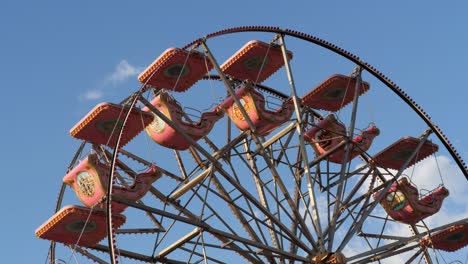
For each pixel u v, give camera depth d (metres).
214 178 46.50
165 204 45.50
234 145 46.62
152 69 47.06
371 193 49.31
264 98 48.00
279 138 48.44
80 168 45.56
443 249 51.09
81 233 44.62
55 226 45.16
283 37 48.69
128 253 44.84
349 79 51.53
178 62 47.25
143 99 44.03
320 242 45.19
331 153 49.38
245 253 46.16
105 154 46.78
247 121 46.69
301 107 51.78
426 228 49.66
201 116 47.88
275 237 47.16
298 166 49.62
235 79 51.31
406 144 51.47
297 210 45.62
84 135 46.84
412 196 51.44
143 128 45.75
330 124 51.34
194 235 43.88
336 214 46.78
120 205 45.47
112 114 45.66
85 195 45.75
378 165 49.53
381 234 48.50
